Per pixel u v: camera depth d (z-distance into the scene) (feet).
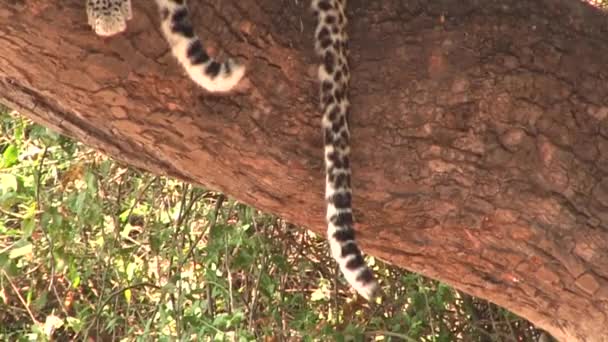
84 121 19.43
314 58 17.40
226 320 26.43
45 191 28.73
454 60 18.02
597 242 18.61
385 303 28.19
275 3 17.12
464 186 18.33
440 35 18.03
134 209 30.30
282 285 28.40
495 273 19.20
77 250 29.84
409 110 17.97
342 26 17.46
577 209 18.56
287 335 27.86
